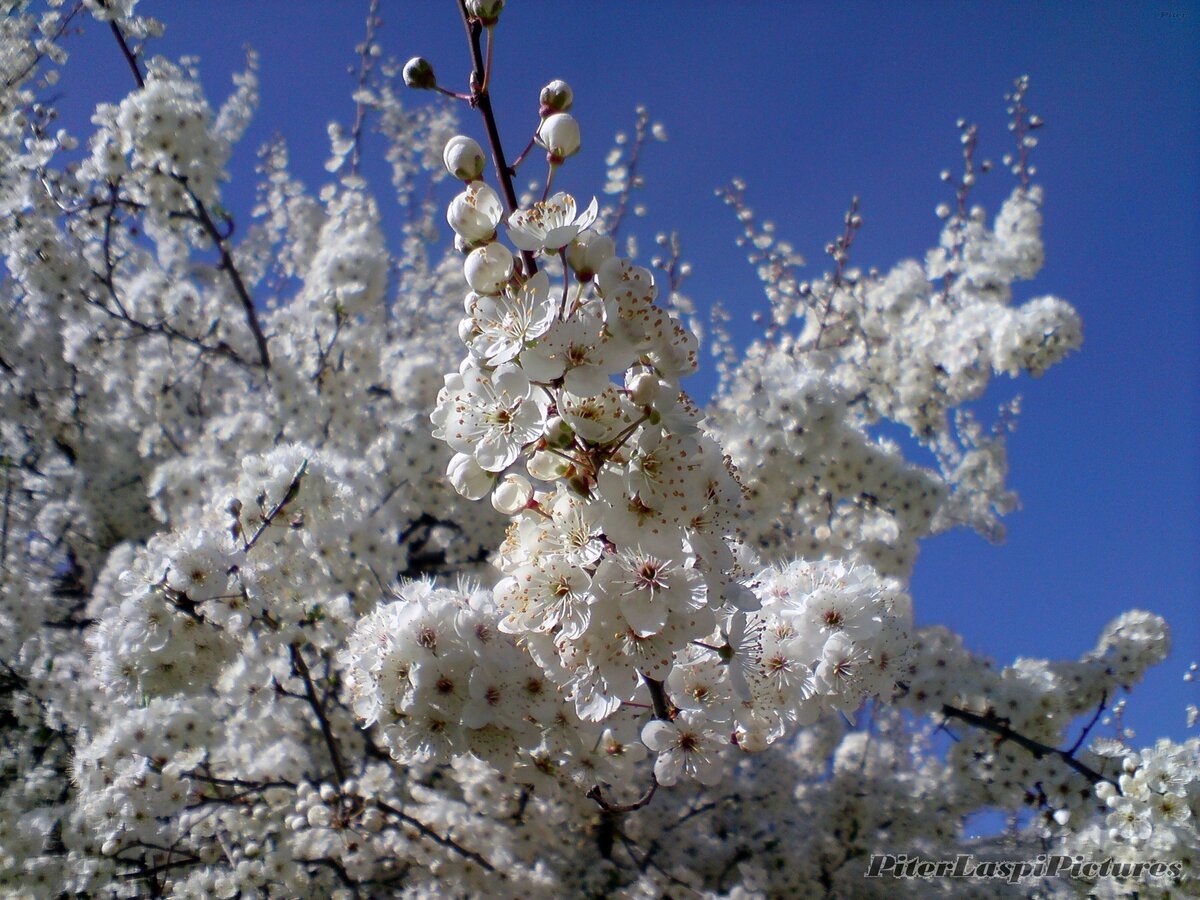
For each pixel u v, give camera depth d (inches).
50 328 281.1
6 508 286.8
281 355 260.7
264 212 340.8
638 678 97.4
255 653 170.1
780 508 227.5
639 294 80.0
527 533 88.8
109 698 194.1
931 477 227.1
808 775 278.4
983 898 233.9
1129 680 202.4
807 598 112.7
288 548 167.3
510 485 90.3
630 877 230.2
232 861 191.9
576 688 91.3
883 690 113.3
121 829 176.4
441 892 193.0
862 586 115.5
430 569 295.0
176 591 145.1
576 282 82.7
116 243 271.0
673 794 263.6
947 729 203.9
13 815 210.1
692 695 101.7
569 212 83.9
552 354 77.6
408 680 107.2
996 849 250.7
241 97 281.1
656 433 81.1
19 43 243.3
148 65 230.7
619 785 128.7
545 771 122.7
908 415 277.1
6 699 253.4
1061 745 196.7
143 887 208.7
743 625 98.2
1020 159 290.0
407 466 256.7
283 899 197.0
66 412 299.0
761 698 108.8
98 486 299.9
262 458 169.5
